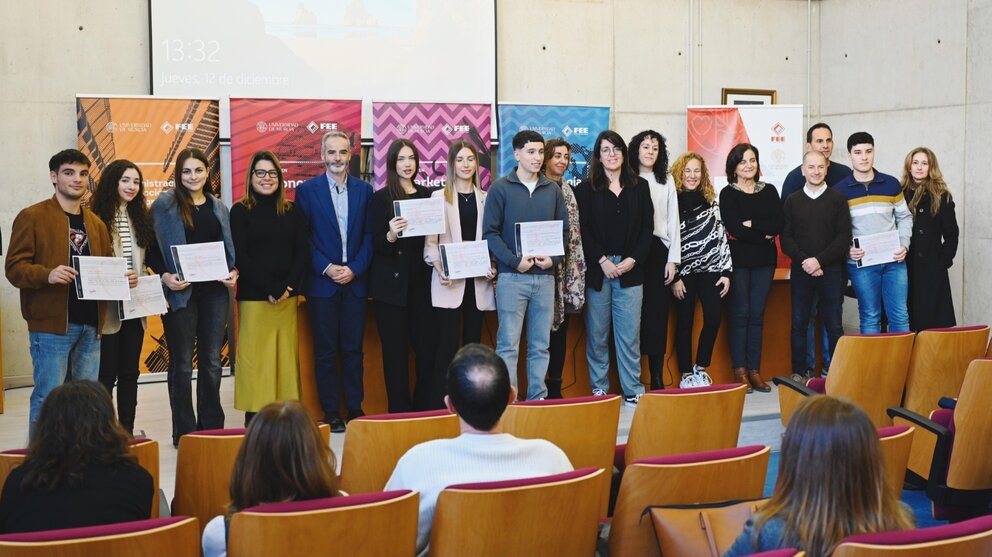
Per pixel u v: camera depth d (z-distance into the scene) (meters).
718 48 9.26
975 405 3.53
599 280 5.65
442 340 5.30
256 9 7.95
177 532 1.98
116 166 4.82
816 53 9.56
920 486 3.89
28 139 7.47
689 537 2.28
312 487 2.21
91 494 2.31
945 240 6.35
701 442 3.48
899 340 4.24
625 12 8.97
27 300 4.49
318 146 7.81
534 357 5.43
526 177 5.37
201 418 5.10
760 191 6.08
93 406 2.37
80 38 7.59
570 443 3.24
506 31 8.66
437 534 2.23
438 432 3.05
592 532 2.38
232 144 7.64
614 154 5.56
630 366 5.77
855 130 9.15
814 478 1.89
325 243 5.23
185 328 4.92
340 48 8.18
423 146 8.09
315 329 5.27
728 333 6.38
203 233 4.95
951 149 8.13
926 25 8.31
